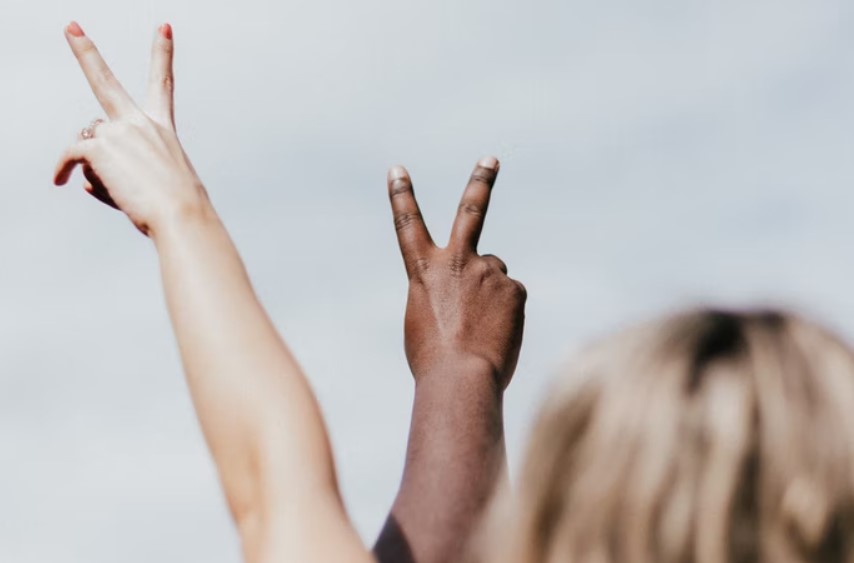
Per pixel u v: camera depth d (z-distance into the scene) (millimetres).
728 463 1874
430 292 3051
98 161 2584
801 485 1868
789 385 1926
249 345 2314
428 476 2676
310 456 2223
